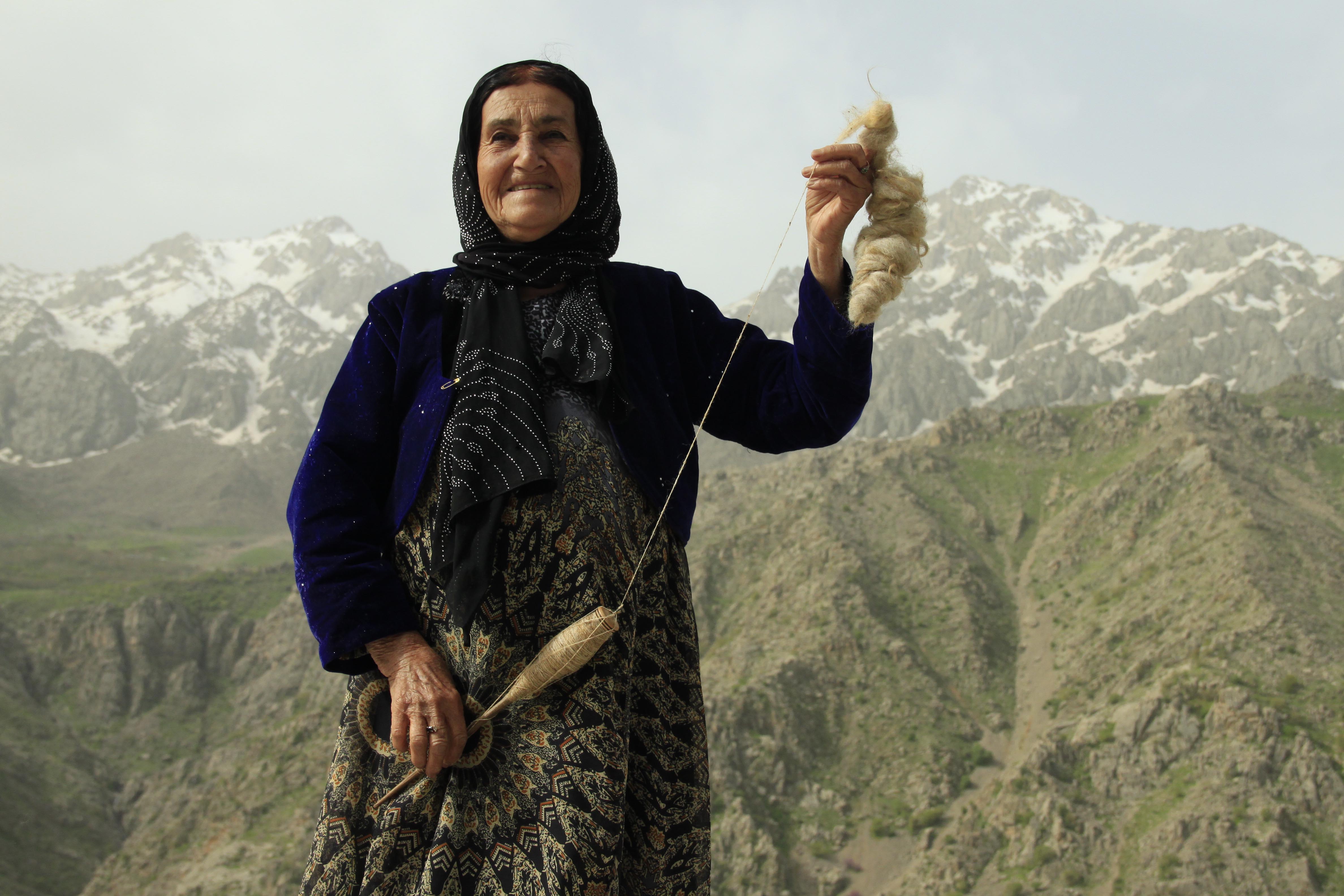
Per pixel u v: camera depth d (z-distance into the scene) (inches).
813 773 4254.4
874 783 4192.9
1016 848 3476.9
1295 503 5442.9
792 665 4758.9
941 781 4072.3
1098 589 5295.3
